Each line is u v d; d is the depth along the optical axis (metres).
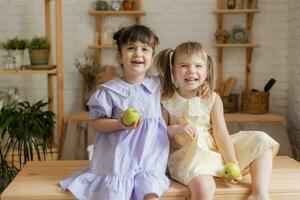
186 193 1.54
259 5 3.33
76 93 3.45
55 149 2.92
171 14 3.37
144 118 1.66
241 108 3.27
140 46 1.67
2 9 3.38
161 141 1.68
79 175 1.62
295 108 3.15
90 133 2.90
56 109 3.39
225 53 3.40
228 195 1.55
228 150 1.68
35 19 3.39
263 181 1.54
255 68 3.39
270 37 3.35
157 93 1.76
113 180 1.53
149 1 3.36
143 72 1.72
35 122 2.65
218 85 3.35
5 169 2.67
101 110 1.65
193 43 1.75
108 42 3.34
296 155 3.13
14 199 1.52
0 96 3.24
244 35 3.24
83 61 3.42
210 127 1.78
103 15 3.37
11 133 2.63
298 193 1.59
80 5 3.38
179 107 1.77
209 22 3.36
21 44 2.90
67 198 1.53
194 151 1.66
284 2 3.31
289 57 3.29
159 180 1.55
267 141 1.64
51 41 3.31
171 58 1.79
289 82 3.31
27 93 3.46
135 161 1.58
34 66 2.90
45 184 1.66
